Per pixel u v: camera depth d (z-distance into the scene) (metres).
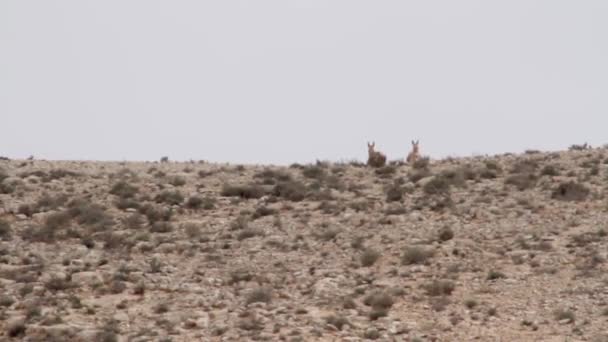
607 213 100.94
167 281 84.44
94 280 84.06
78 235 100.94
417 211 106.88
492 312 73.81
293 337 66.75
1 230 101.31
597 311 73.44
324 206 110.44
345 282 83.62
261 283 83.94
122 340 67.00
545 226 97.94
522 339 67.50
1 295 78.56
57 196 115.75
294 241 98.06
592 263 85.38
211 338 67.38
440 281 82.00
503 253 90.12
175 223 106.25
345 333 68.38
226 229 103.38
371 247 94.62
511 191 113.31
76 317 72.88
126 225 104.94
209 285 83.69
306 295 79.88
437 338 67.69
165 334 68.31
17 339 67.75
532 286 80.56
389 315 73.50
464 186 117.06
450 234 96.25
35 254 93.25
